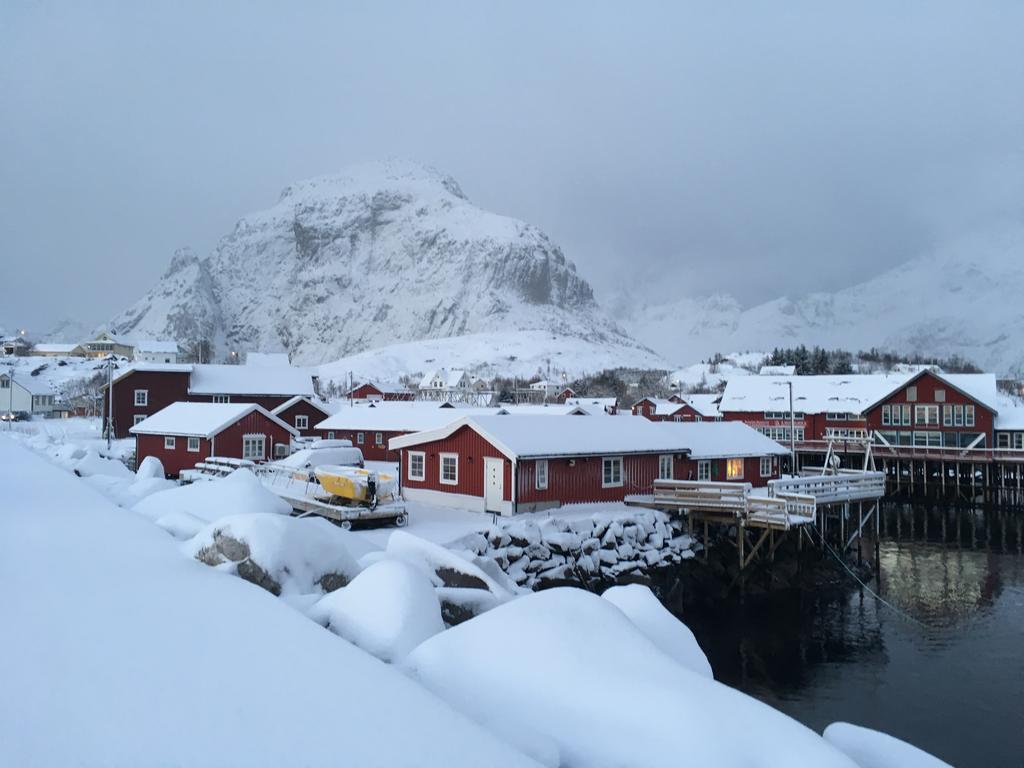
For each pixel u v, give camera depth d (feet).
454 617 27.89
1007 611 86.58
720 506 94.43
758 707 16.62
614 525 89.66
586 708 16.60
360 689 16.05
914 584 99.40
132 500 58.80
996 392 189.26
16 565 29.12
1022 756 51.96
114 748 12.69
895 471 197.47
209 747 12.83
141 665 17.21
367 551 40.93
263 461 121.80
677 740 15.17
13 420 271.69
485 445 95.14
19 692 15.31
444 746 13.25
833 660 70.59
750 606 87.97
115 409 197.06
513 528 81.82
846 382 225.97
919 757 18.48
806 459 213.46
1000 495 171.73
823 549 106.11
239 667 17.28
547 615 20.11
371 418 162.20
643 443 105.81
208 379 215.72
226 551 29.81
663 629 23.24
